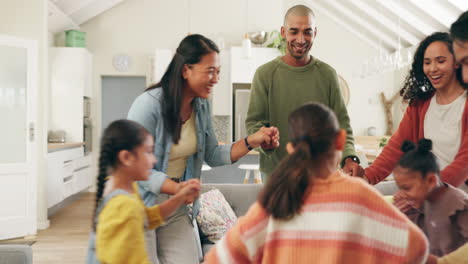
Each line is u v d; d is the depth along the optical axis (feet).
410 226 3.42
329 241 3.37
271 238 3.54
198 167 6.31
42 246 14.43
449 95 5.48
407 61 19.51
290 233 3.48
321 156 3.55
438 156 5.65
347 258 3.35
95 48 26.86
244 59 24.82
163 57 24.97
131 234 4.31
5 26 16.35
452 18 20.36
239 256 3.64
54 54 23.61
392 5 22.13
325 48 30.19
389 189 9.02
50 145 18.90
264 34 25.52
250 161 17.72
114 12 26.99
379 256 3.39
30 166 15.58
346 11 26.66
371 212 3.44
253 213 3.67
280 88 7.39
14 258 6.85
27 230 15.55
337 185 3.52
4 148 15.12
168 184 5.38
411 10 21.80
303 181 3.50
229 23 27.14
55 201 19.35
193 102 6.12
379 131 30.58
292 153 3.59
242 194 10.55
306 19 6.91
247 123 7.58
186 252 5.99
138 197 4.86
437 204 4.50
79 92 23.75
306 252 3.40
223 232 9.61
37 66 15.80
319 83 7.34
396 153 6.19
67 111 23.66
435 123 5.67
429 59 5.41
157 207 5.04
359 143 28.53
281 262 3.47
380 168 6.27
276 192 3.51
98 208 4.66
